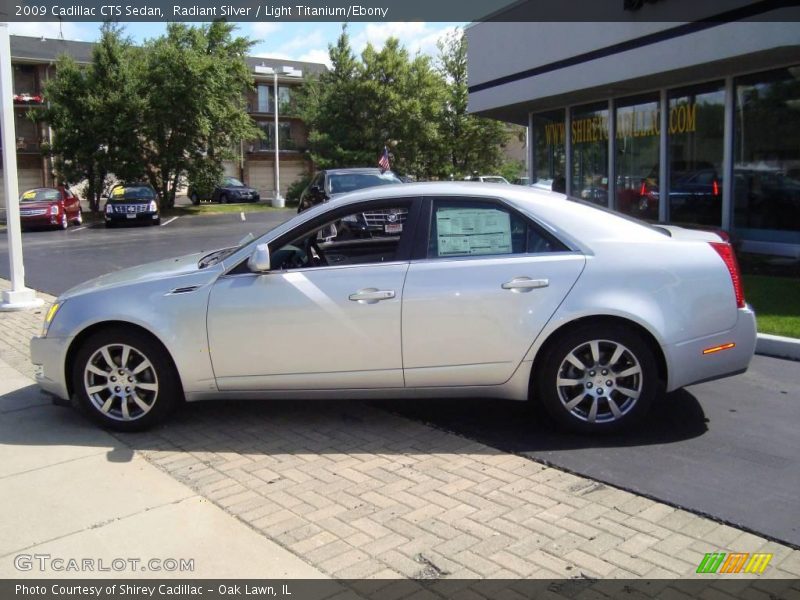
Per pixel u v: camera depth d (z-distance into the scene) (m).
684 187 12.75
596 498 3.99
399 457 4.62
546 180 16.30
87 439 5.01
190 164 35.84
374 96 39.41
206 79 33.78
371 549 3.50
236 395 5.05
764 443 4.71
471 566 3.34
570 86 13.38
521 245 4.86
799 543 3.48
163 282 5.02
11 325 8.83
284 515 3.86
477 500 3.99
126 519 3.85
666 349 4.69
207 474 4.41
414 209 4.97
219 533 3.68
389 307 4.78
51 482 4.31
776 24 9.52
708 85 12.05
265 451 4.76
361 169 16.56
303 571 3.33
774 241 11.32
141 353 5.01
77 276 13.36
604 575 3.24
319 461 4.58
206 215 33.12
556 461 4.48
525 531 3.64
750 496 3.96
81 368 5.09
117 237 22.12
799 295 8.37
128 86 32.84
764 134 11.27
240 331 4.89
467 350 4.78
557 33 13.52
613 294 4.67
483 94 16.09
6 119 9.53
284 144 54.06
